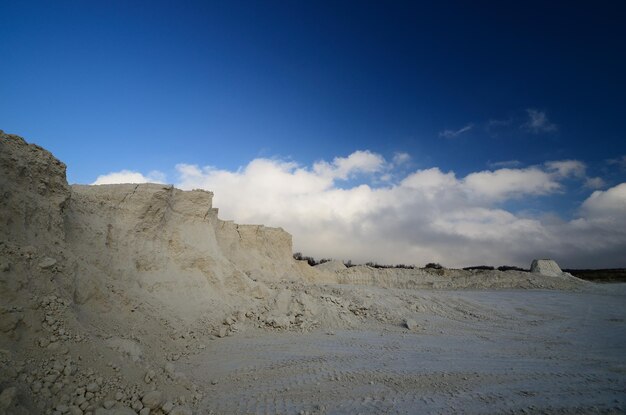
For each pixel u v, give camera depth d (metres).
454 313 19.77
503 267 58.88
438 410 7.63
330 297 18.30
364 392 8.51
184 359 10.41
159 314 12.04
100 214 13.06
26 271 7.57
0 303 6.53
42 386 5.97
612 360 11.89
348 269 43.03
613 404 8.10
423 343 13.49
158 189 14.79
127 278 12.41
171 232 15.40
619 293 32.53
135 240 13.70
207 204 17.33
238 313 14.72
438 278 41.53
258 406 7.66
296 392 8.45
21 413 5.16
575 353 12.76
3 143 9.34
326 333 14.37
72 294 8.98
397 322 16.94
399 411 7.54
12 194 8.83
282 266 30.72
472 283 38.03
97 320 9.48
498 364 11.02
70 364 6.61
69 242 11.10
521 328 17.41
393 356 11.52
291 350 11.80
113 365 7.14
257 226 29.55
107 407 6.23
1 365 5.73
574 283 37.09
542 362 11.41
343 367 10.23
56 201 10.48
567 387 9.14
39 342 6.67
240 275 16.97
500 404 8.00
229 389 8.55
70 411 5.86
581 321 19.78
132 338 9.72
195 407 7.47
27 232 8.92
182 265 14.97
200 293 14.61
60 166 10.98
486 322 18.47
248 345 12.20
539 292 31.89
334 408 7.63
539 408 7.82
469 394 8.52
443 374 9.84
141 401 6.72
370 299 19.41
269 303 16.48
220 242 24.44
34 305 7.08
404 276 42.28
